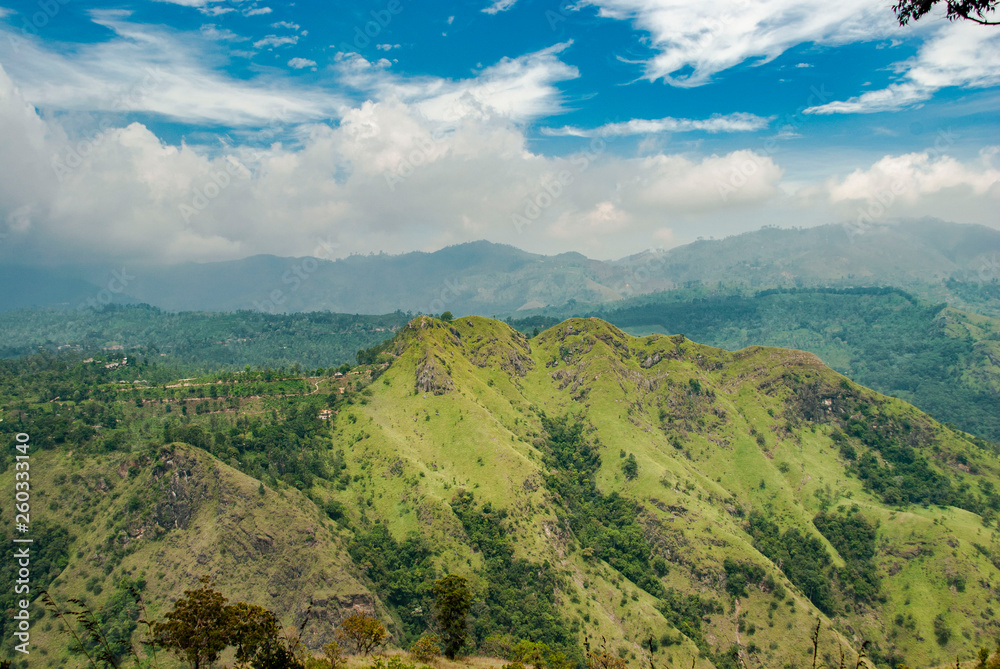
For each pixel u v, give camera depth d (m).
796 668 169.25
